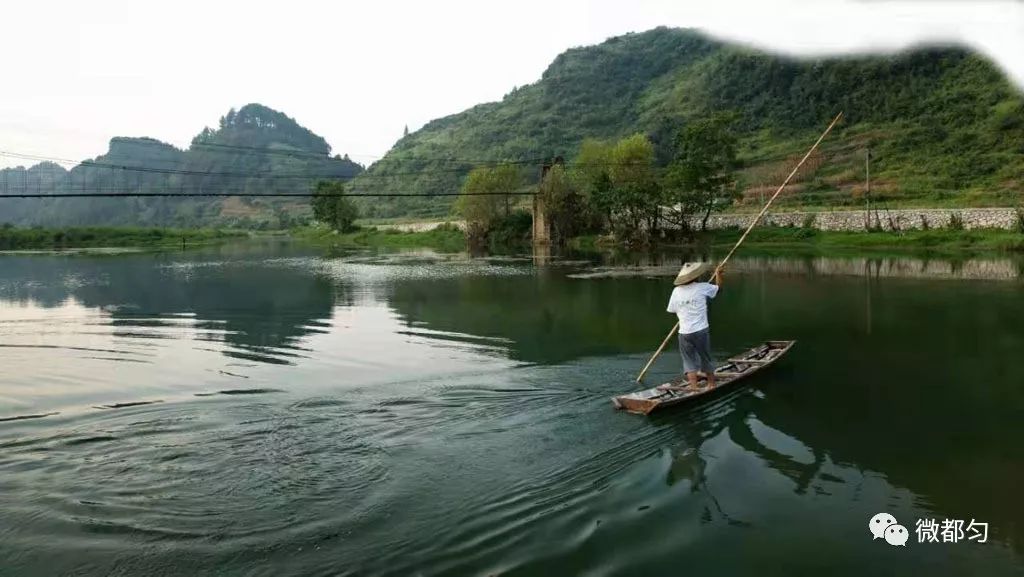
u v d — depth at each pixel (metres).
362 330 16.08
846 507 6.29
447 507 6.18
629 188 52.53
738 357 11.63
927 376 10.79
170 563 5.22
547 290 23.62
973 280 23.50
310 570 5.12
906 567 5.28
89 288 26.77
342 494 6.44
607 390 9.98
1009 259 31.78
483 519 5.96
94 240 79.56
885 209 45.66
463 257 44.00
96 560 5.27
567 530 5.79
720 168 53.28
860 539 5.70
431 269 34.09
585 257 41.59
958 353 12.43
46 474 6.93
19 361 12.88
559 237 58.66
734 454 7.50
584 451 7.55
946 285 22.22
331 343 14.42
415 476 6.86
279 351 13.67
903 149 69.38
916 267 28.91
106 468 7.09
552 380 10.62
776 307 18.27
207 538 5.61
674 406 9.10
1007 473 7.07
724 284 23.95
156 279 30.47
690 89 134.12
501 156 137.00
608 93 169.88
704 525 5.91
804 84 104.25
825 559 5.39
